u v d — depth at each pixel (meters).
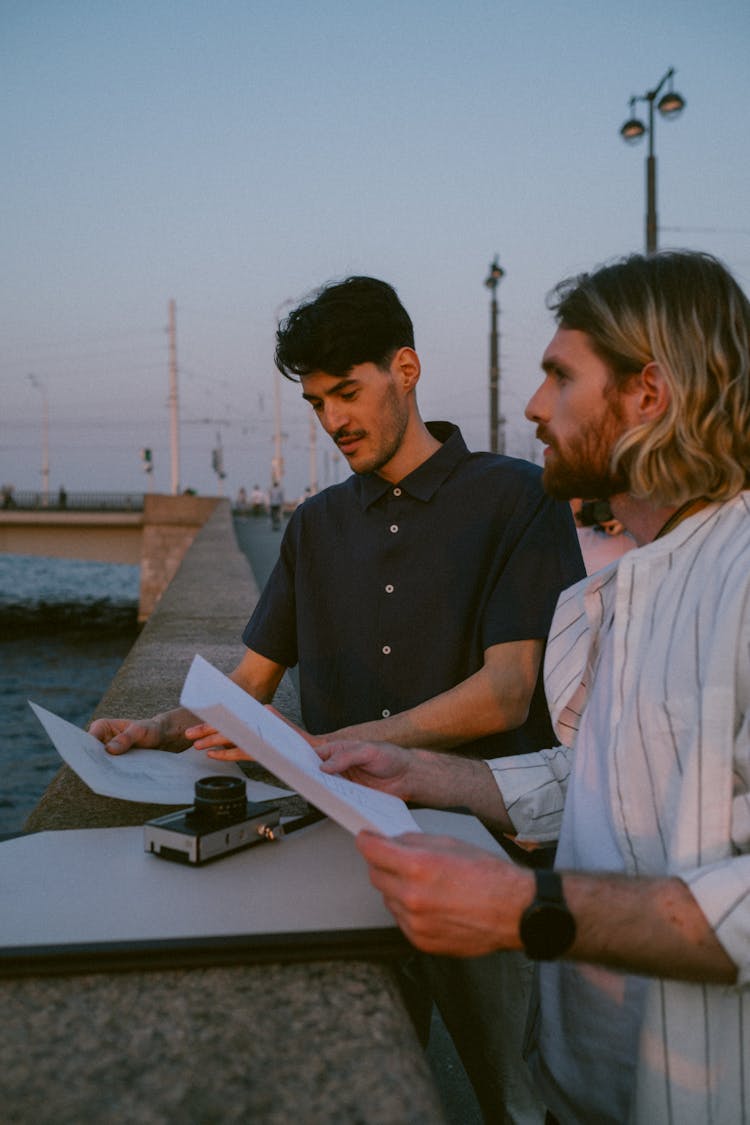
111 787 1.34
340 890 1.09
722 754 0.91
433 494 1.87
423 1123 0.72
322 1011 0.87
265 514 52.94
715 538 1.04
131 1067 0.79
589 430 1.11
